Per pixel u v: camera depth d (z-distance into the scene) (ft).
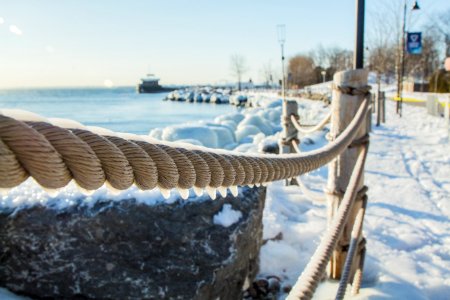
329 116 16.03
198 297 11.05
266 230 16.02
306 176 26.63
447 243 16.62
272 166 5.95
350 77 13.00
